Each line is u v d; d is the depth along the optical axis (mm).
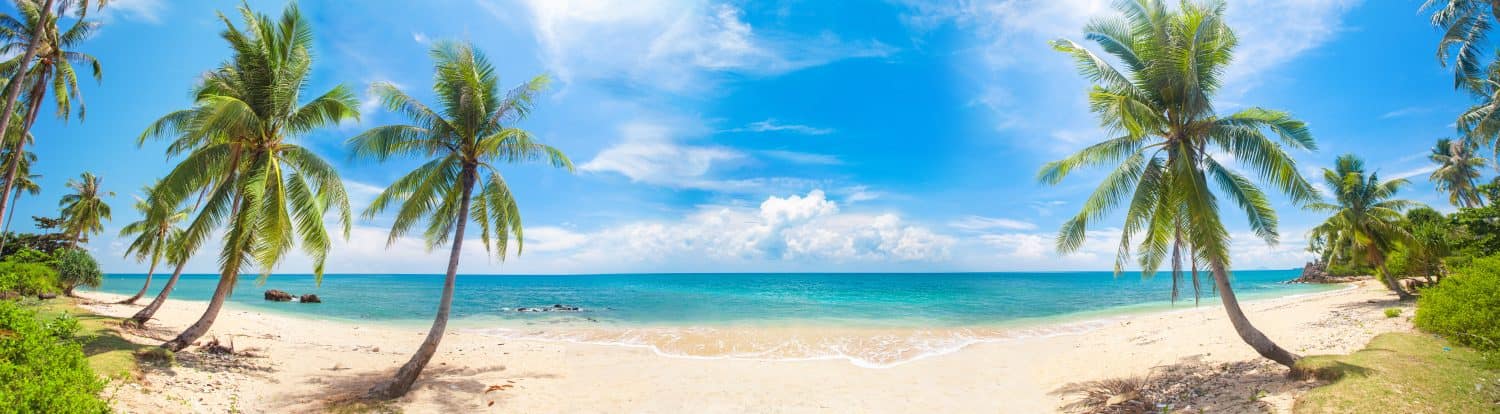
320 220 14734
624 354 18734
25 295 20453
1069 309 35625
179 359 12234
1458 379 9203
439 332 12750
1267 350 11109
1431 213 26250
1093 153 13633
